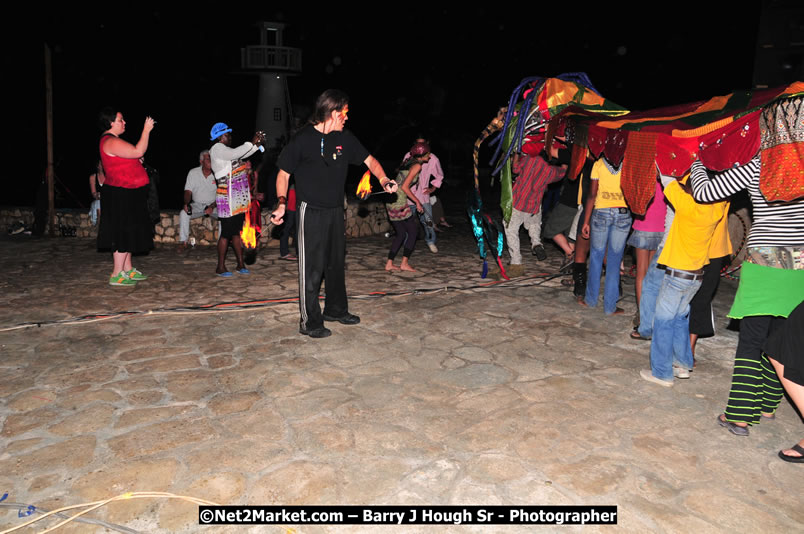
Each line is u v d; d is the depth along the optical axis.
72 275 7.02
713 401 3.93
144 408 3.76
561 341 4.98
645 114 4.64
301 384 4.12
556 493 2.95
